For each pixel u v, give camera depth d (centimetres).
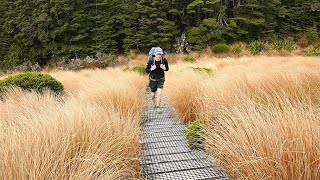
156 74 660
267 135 251
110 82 702
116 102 532
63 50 3316
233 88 459
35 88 770
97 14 3566
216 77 668
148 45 3138
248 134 272
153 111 653
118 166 269
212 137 345
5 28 3525
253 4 3353
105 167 250
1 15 3703
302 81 450
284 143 232
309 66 652
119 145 305
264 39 3278
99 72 1667
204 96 494
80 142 278
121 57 2892
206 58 2378
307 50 2533
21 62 3372
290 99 395
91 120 343
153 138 443
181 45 2944
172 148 389
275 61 1377
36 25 3484
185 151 374
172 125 523
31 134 276
